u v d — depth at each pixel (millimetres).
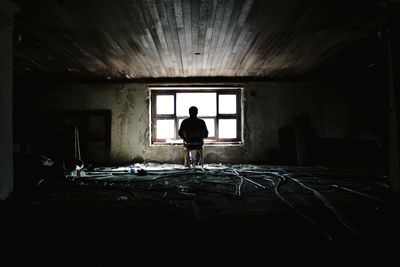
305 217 2812
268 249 2064
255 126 8844
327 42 5523
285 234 2369
